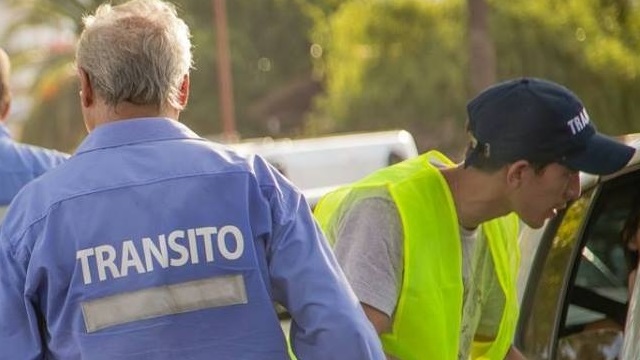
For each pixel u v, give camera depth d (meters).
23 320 6.78
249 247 6.71
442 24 77.12
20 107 92.44
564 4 70.31
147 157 6.83
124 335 6.61
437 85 77.00
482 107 7.70
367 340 6.64
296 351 6.79
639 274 7.40
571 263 9.38
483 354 8.61
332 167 30.89
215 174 6.79
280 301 6.80
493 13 70.19
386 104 78.31
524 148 7.56
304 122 106.12
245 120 106.56
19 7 88.56
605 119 68.31
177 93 7.03
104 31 6.87
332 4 106.50
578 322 9.34
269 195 6.84
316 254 6.79
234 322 6.67
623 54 68.31
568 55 69.56
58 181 6.83
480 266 8.34
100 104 6.96
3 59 11.70
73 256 6.68
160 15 6.95
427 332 7.73
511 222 8.66
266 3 107.31
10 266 6.79
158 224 6.68
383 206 7.71
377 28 78.25
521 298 9.56
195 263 6.65
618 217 9.42
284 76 107.81
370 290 7.57
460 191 7.89
